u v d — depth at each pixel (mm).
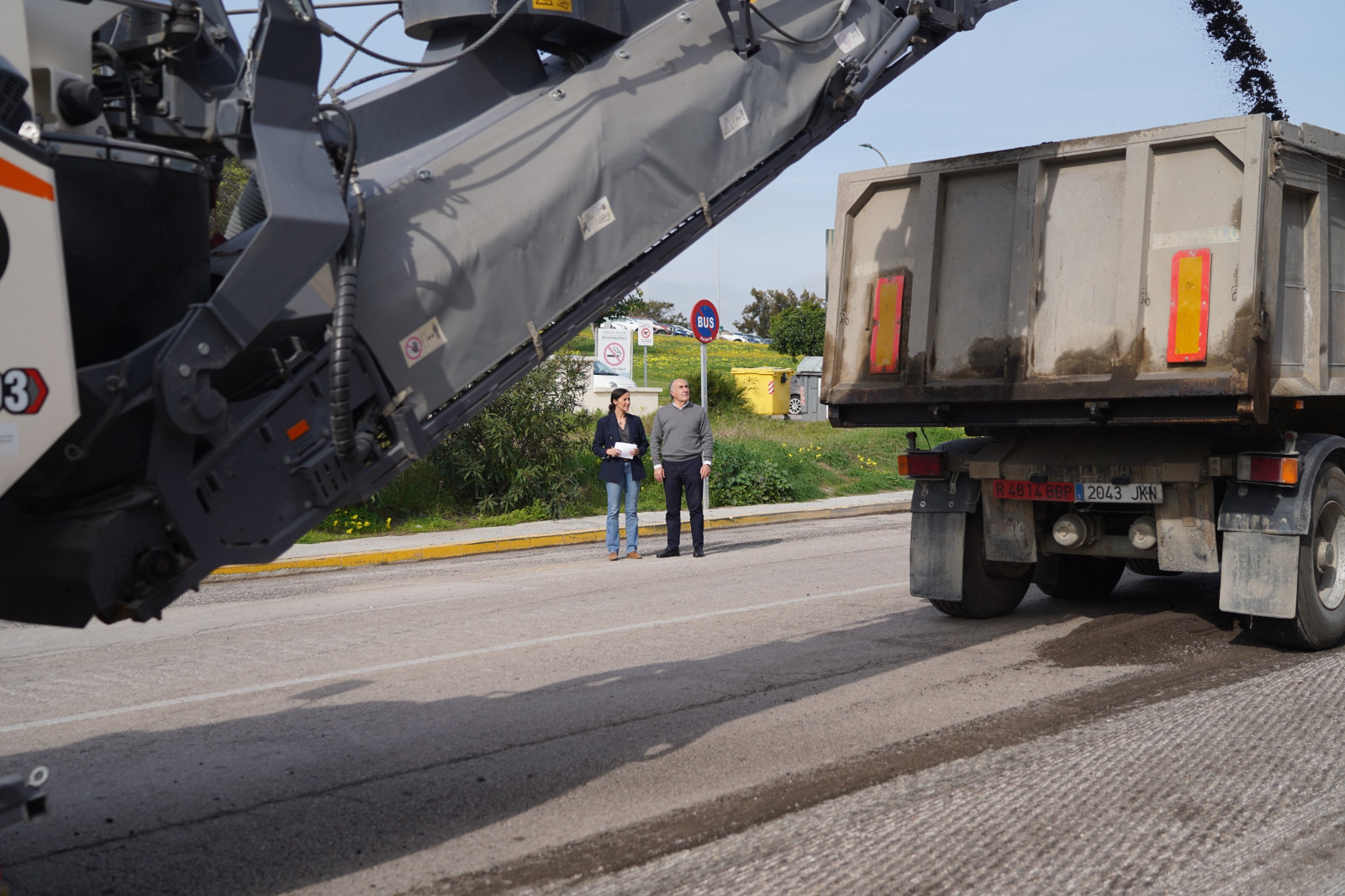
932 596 7551
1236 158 5730
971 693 5566
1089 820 3766
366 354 3637
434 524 15344
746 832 3740
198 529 3176
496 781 4398
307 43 3445
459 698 5797
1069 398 6254
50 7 3045
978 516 7574
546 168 4145
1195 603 8141
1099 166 6266
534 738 4996
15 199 2604
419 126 4156
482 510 16031
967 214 6836
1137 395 5977
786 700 5527
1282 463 6070
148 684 6363
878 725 5023
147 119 3408
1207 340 5773
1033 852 3498
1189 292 5852
